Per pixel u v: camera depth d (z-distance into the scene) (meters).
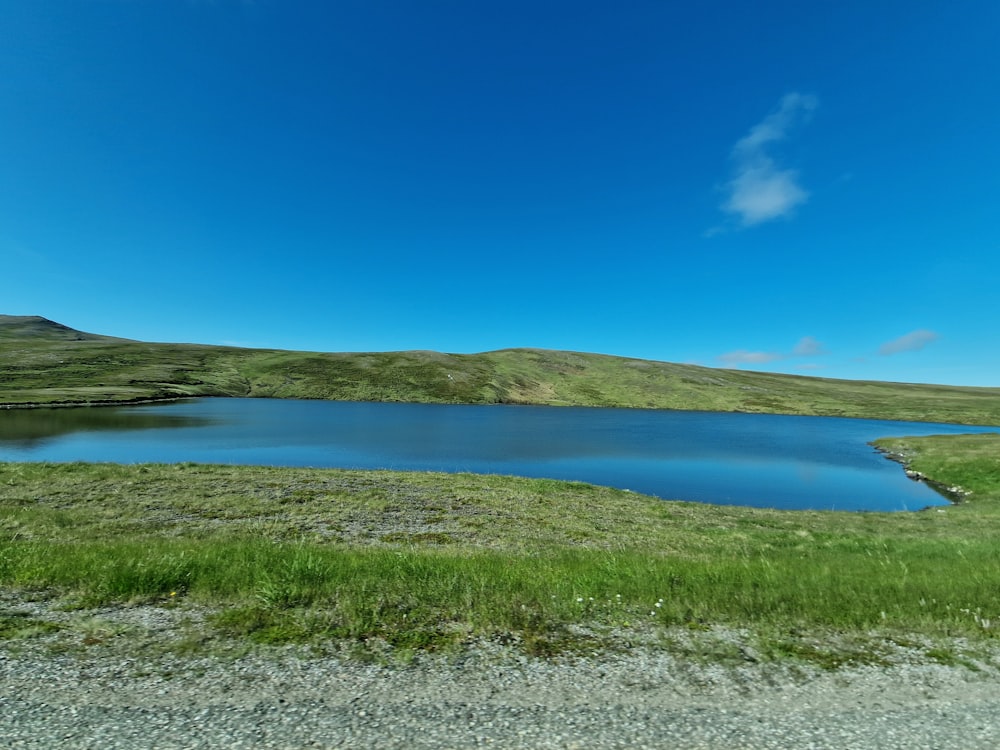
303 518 19.12
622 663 5.57
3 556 8.38
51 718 4.23
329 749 3.99
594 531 19.42
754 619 6.94
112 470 25.62
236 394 138.50
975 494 35.97
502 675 5.21
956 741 4.43
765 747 4.23
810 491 37.50
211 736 4.09
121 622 6.10
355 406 120.88
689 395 177.00
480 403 148.25
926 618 7.06
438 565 9.48
